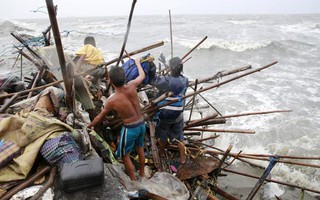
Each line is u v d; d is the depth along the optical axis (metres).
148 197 3.42
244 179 6.93
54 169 3.19
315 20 55.75
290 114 10.75
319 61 19.72
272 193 6.64
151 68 4.35
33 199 2.80
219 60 20.64
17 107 4.27
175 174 4.71
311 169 7.51
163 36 32.78
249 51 22.67
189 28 40.38
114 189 3.20
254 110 11.11
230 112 10.91
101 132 4.79
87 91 4.58
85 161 3.03
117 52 22.44
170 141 5.07
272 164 4.46
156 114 4.56
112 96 3.64
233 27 41.34
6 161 3.04
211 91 13.13
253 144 8.88
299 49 23.61
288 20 55.84
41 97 3.99
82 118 4.40
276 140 9.08
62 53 3.17
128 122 3.70
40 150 3.18
